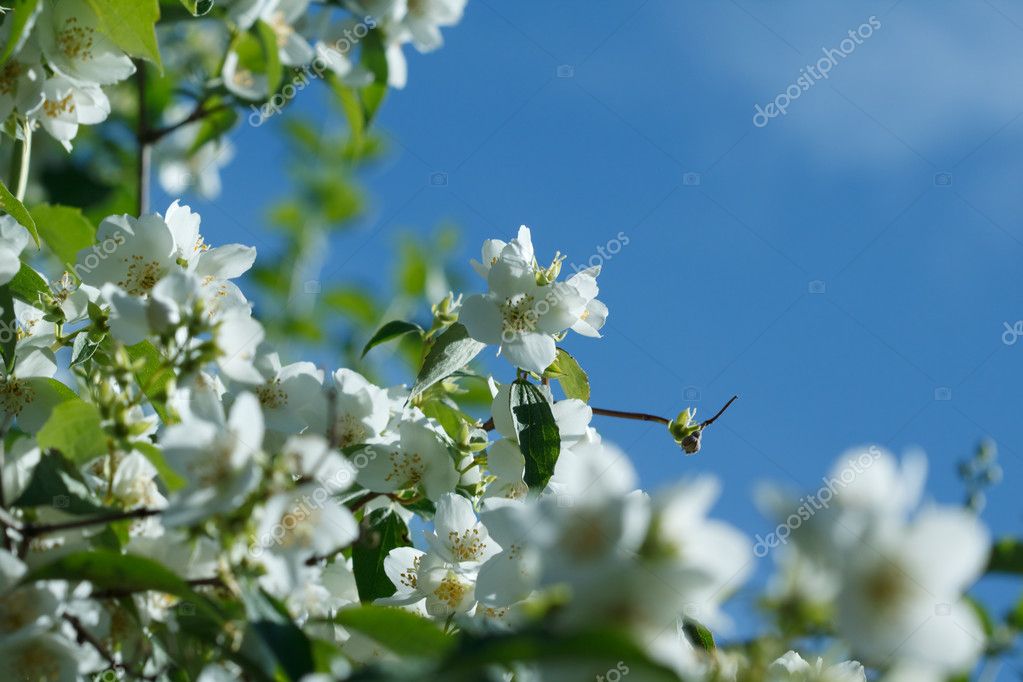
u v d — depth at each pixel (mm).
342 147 1239
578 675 756
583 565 770
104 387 914
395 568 981
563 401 1009
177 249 981
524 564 917
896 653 725
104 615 904
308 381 981
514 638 739
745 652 812
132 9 996
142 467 924
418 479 1000
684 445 1019
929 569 731
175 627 899
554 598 810
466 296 1011
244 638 881
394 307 1213
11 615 874
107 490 920
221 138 1108
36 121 1024
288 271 1218
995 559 821
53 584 876
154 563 865
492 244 1030
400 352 1142
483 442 1018
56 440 908
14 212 988
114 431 908
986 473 925
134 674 893
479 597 916
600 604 764
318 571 931
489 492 1013
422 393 1037
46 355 989
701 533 782
